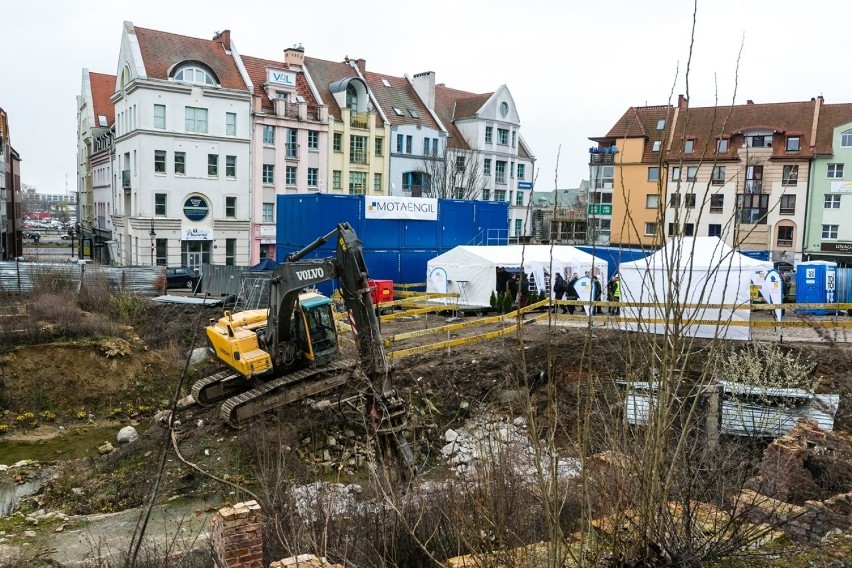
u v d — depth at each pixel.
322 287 28.70
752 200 47.44
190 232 43.47
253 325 16.30
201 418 16.08
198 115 43.28
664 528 5.66
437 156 54.41
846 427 9.80
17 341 20.23
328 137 49.19
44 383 19.33
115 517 11.91
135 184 42.25
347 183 50.50
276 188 47.12
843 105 48.16
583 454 5.39
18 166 69.38
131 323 24.27
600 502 6.44
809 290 27.80
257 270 31.89
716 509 6.46
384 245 31.59
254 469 12.87
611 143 53.94
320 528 8.16
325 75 52.34
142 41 43.03
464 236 34.84
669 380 5.39
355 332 14.38
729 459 8.34
